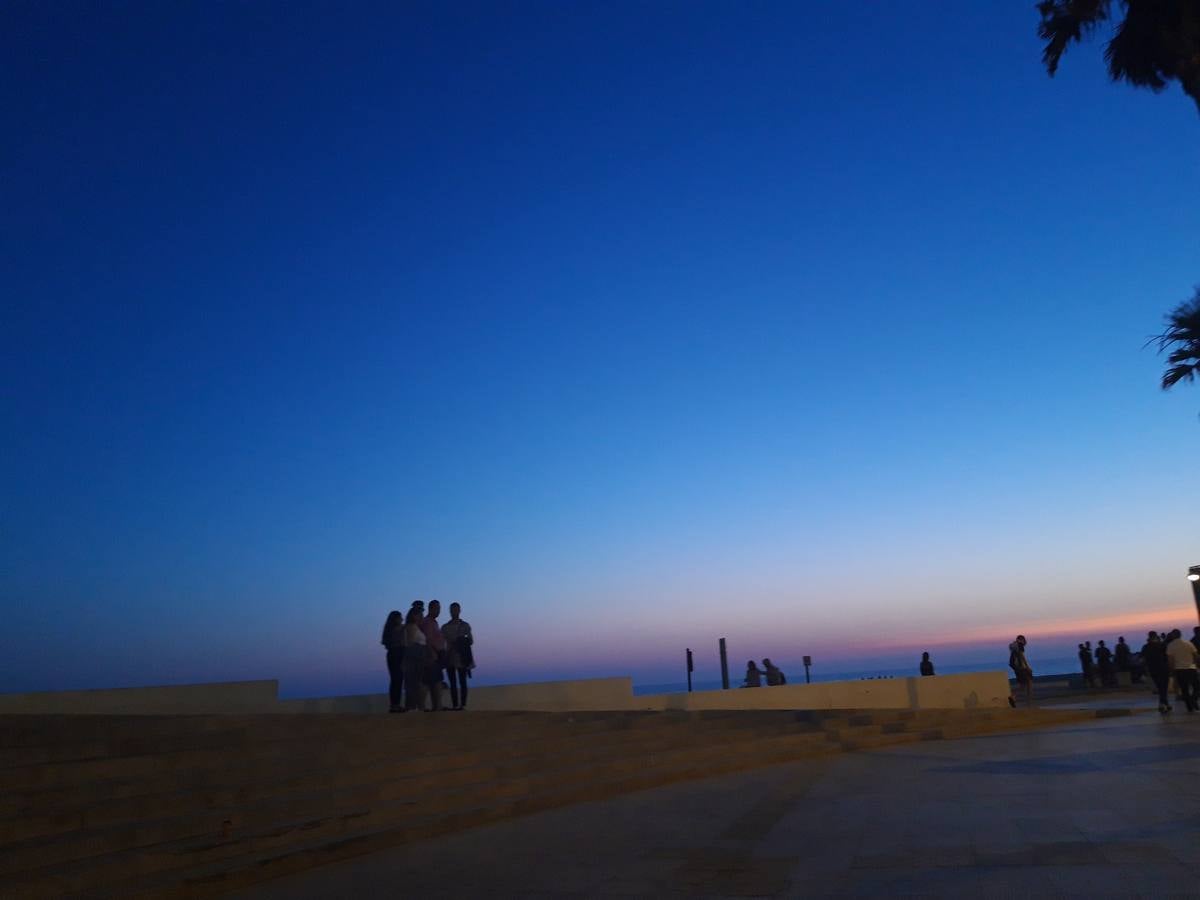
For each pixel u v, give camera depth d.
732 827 10.98
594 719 18.30
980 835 9.77
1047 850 8.88
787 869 8.71
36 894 7.66
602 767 14.73
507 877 8.81
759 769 16.67
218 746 12.29
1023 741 19.67
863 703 27.36
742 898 7.77
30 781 9.59
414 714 16.31
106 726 11.90
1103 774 13.84
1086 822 10.14
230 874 8.63
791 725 20.48
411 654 18.11
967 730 22.16
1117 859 8.35
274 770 11.68
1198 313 24.75
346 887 8.61
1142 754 15.95
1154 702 29.27
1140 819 10.15
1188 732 19.31
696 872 8.75
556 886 8.40
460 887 8.48
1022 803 11.62
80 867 8.13
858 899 7.54
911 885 7.88
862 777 15.02
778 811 11.99
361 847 10.00
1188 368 24.98
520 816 12.30
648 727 18.31
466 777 13.09
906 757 17.73
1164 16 17.12
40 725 11.93
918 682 28.22
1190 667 24.25
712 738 18.23
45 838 8.62
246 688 19.52
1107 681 37.97
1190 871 7.81
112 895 7.82
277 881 8.92
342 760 12.67
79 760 10.56
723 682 29.86
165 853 8.66
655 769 15.38
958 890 7.61
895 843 9.62
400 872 9.16
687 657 29.50
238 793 10.52
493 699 22.58
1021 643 28.36
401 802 11.50
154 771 10.76
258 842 9.41
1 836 8.40
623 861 9.34
